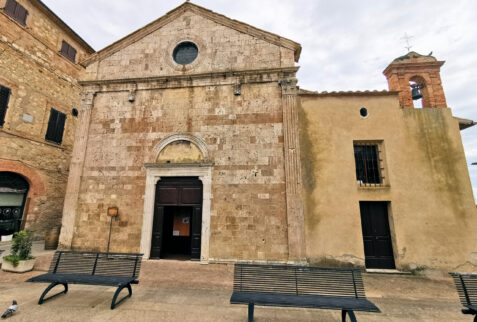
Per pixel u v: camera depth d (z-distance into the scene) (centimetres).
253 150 809
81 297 466
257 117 834
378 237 741
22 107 1034
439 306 468
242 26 914
